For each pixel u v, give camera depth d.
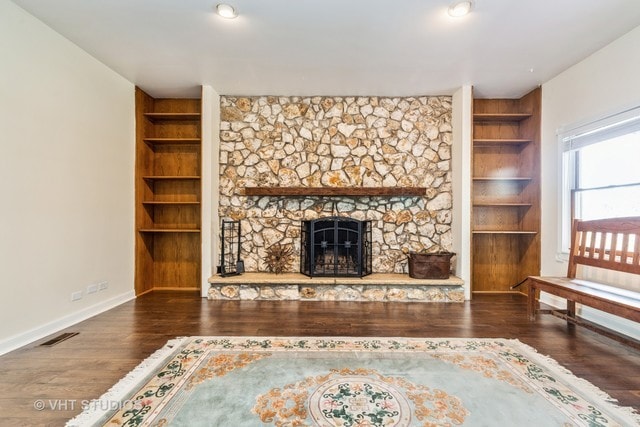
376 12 2.37
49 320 2.62
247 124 4.17
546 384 1.88
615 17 2.40
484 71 3.38
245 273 4.03
